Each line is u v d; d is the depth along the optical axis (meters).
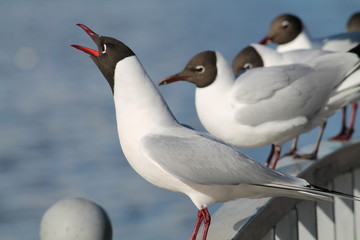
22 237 19.45
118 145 26.97
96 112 31.38
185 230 18.98
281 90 8.73
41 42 48.94
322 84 8.98
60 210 4.60
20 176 23.91
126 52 5.86
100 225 4.59
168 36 49.00
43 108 32.16
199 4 61.50
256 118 8.63
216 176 5.73
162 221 19.44
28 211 21.27
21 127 29.45
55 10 61.78
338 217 7.74
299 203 6.82
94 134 28.36
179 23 53.88
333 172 7.86
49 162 25.28
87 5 63.91
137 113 5.84
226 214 6.24
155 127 5.87
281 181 5.69
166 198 21.09
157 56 42.28
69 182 23.25
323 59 9.20
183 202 20.81
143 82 5.85
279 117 8.70
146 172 5.92
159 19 56.00
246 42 47.22
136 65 5.84
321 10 50.31
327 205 7.32
